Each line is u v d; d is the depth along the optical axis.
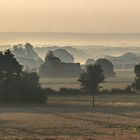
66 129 125.06
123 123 142.00
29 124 137.88
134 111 188.50
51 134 113.00
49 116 166.12
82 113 178.50
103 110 193.50
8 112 184.88
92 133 114.56
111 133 112.69
